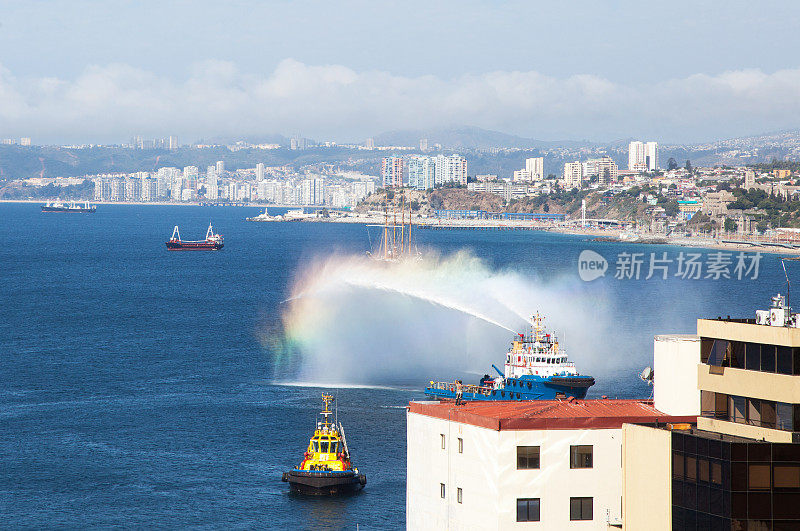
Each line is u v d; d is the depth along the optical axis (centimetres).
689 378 12744
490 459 12512
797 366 10556
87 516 18138
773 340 10750
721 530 10194
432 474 13562
